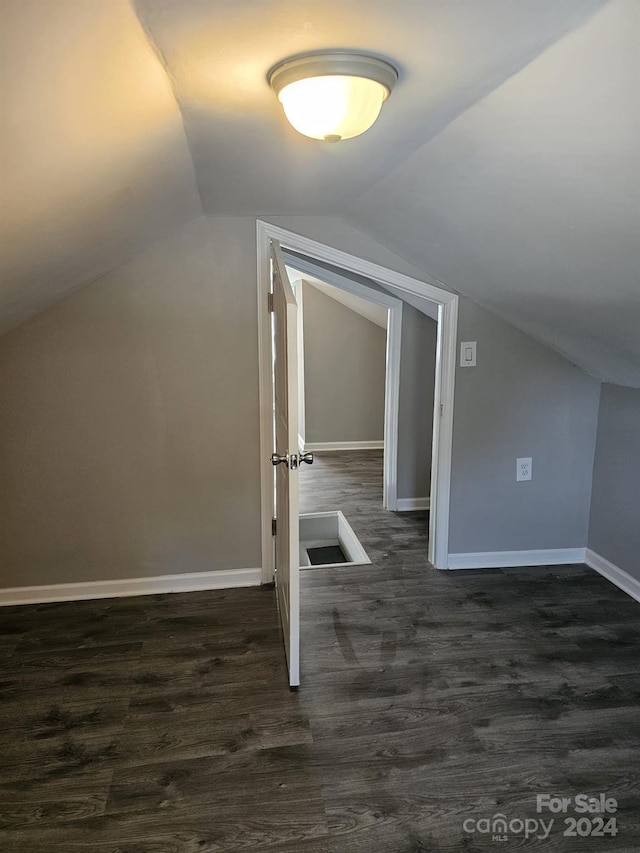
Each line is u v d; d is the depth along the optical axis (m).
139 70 1.06
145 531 2.87
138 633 2.55
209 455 2.84
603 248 1.57
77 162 1.27
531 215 1.62
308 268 3.73
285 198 2.28
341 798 1.71
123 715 2.04
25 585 2.82
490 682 2.22
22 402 2.66
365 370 5.68
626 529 2.92
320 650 2.43
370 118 1.21
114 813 1.66
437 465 3.11
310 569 3.17
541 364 3.02
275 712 2.06
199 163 1.77
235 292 2.72
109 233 2.02
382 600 2.84
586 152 1.22
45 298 2.38
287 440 2.13
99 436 2.75
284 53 1.07
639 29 0.87
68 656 2.38
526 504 3.17
